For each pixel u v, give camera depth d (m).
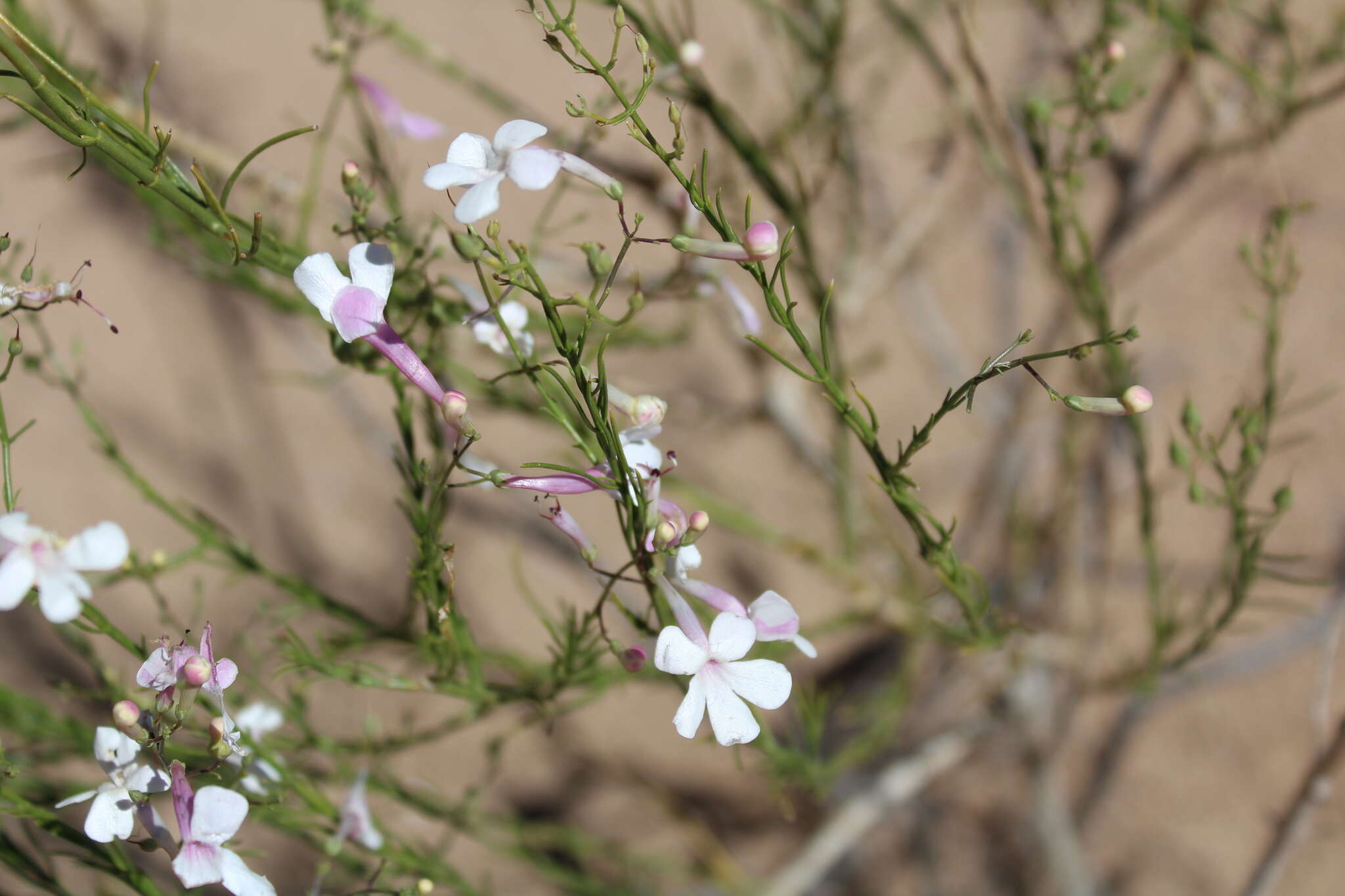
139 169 0.38
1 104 0.59
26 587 0.36
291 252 0.40
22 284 0.39
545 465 0.38
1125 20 0.46
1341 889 0.85
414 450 0.41
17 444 1.00
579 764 0.92
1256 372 0.92
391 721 0.89
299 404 1.01
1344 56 0.54
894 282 0.82
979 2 0.70
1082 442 0.79
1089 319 0.47
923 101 0.84
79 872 0.73
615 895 0.55
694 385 0.93
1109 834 0.91
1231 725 0.89
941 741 0.78
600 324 0.49
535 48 0.95
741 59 0.63
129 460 1.00
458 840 0.89
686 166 0.56
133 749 0.39
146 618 0.95
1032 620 0.82
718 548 0.94
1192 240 0.94
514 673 0.52
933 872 0.92
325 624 0.92
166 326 1.01
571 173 0.37
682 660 0.37
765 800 0.93
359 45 0.47
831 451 0.72
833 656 0.93
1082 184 0.46
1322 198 0.92
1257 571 0.47
